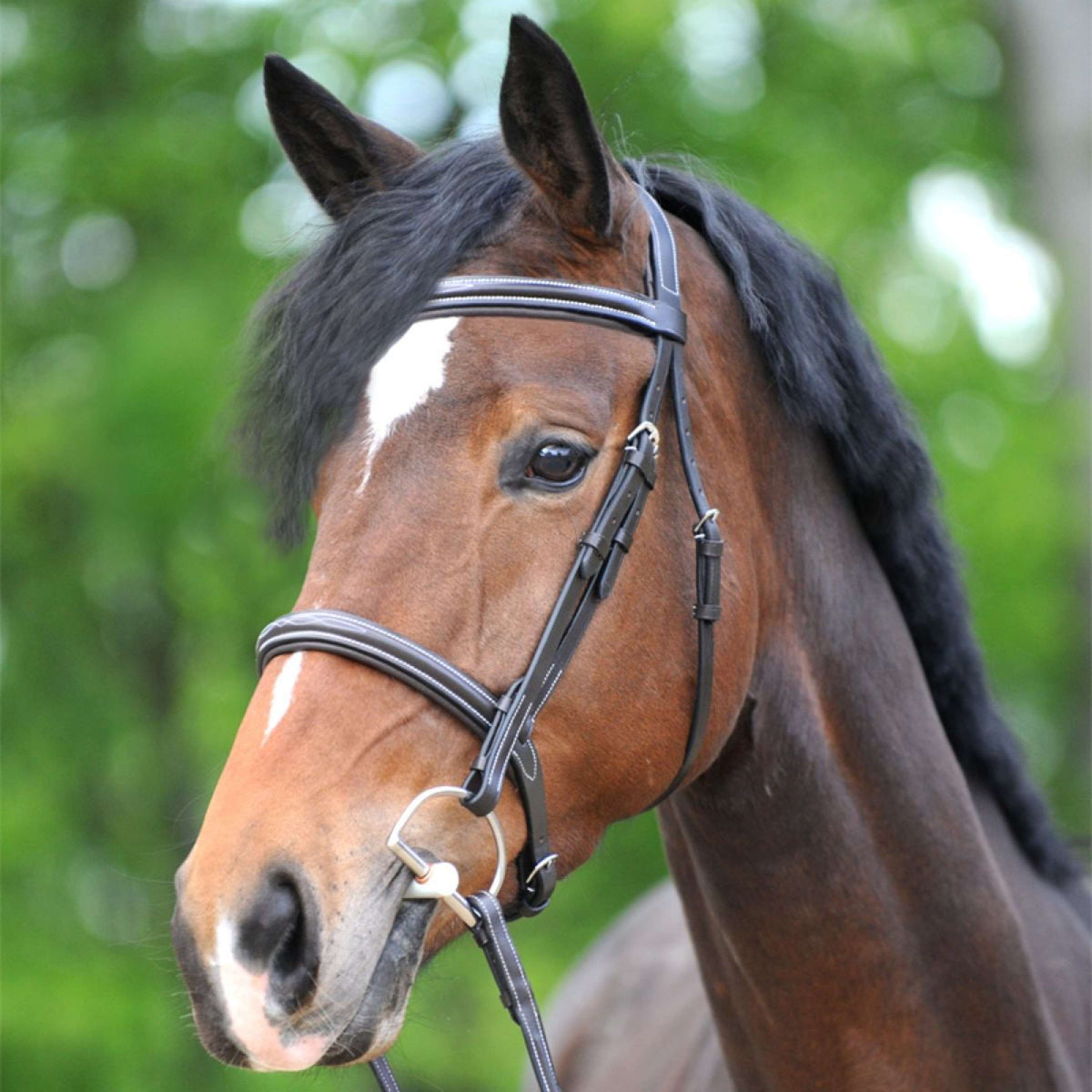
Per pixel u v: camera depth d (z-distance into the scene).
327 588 2.80
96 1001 11.03
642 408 2.97
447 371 2.87
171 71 11.57
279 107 3.37
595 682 2.89
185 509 10.84
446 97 10.91
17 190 11.38
